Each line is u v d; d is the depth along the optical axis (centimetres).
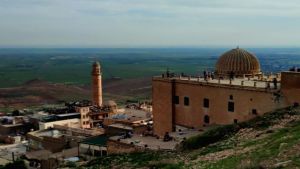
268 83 7875
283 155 4050
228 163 4372
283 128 5397
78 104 18550
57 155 10675
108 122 13938
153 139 8469
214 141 6359
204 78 9288
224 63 9800
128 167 5722
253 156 4344
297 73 6812
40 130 14588
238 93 7806
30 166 10694
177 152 6397
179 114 9181
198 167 4581
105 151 9838
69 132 13775
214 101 8312
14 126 16775
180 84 9094
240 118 7788
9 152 13150
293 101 6906
